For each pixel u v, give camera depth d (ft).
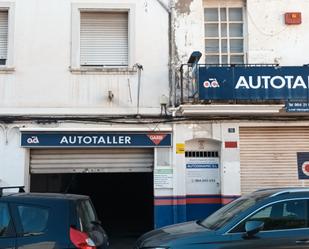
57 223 19.95
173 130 39.81
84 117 39.60
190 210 39.73
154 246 21.29
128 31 41.14
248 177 39.93
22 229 19.86
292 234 21.20
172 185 39.29
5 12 41.01
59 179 48.37
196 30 41.16
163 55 40.73
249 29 41.45
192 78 39.73
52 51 40.19
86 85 40.04
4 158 38.83
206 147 40.45
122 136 39.65
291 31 41.55
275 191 23.16
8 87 39.58
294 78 38.40
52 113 39.52
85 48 41.11
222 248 20.85
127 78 40.29
